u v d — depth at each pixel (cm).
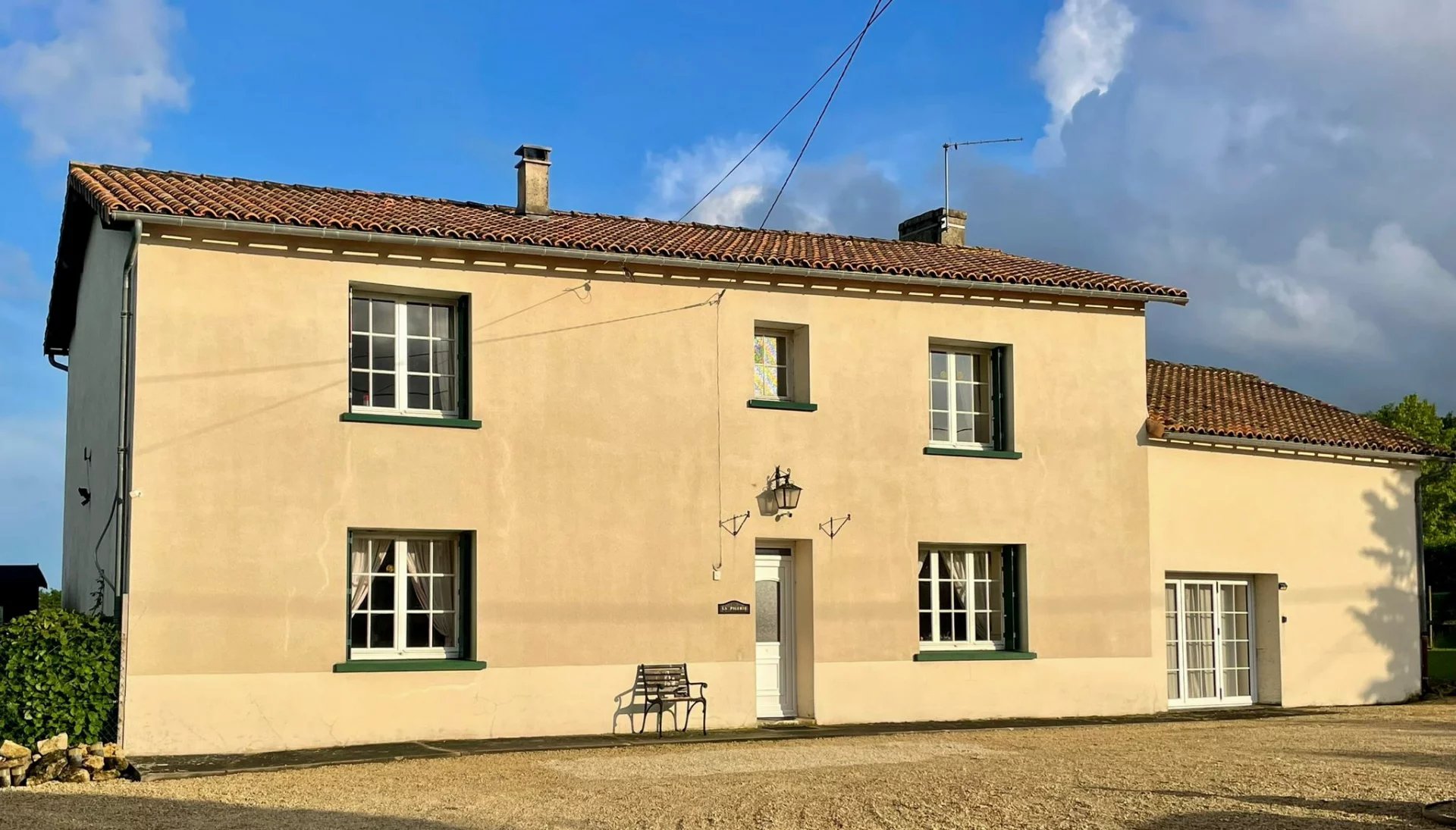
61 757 1216
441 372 1556
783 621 1709
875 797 1089
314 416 1456
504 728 1514
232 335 1428
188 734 1366
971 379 1866
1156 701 1894
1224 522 1998
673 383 1642
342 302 1483
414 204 1756
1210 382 2300
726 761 1320
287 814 1027
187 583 1382
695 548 1634
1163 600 1923
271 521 1426
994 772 1226
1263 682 2033
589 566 1576
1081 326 1905
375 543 1505
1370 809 1016
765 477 1681
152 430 1384
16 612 2738
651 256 1617
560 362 1584
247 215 1420
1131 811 1023
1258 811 1013
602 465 1594
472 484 1525
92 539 1705
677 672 1605
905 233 2377
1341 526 2119
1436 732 1594
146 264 1397
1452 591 3466
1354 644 2108
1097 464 1892
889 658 1725
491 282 1558
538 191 1864
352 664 1444
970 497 1800
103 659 1329
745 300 1697
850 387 1741
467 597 1525
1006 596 1834
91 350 1789
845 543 1716
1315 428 2142
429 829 968
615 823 990
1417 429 4722
